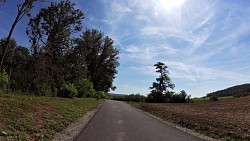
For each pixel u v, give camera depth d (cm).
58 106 2167
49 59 3662
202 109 3712
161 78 8900
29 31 4528
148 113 2920
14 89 2536
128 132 1323
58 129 1270
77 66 5034
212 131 1530
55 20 4688
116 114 2378
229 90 13200
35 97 2373
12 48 3978
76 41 5088
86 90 5044
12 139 935
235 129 1627
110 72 8394
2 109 1333
